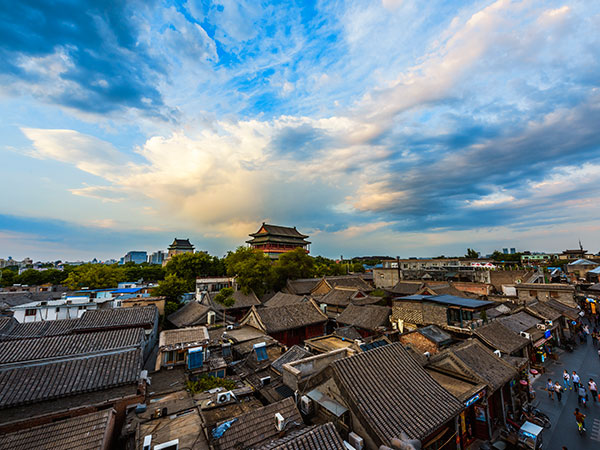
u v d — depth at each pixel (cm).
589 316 4416
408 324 2855
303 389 1393
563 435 1605
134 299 4466
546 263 9850
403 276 7762
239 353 2492
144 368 2591
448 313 2569
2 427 1294
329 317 3859
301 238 9900
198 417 1283
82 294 5044
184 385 1805
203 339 2275
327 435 915
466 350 1820
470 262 8038
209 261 6800
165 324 4406
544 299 4166
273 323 3269
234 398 1501
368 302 4269
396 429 1007
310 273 7200
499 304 3831
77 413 1423
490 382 1530
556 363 2703
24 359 1858
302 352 2123
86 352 1844
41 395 1471
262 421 1200
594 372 2478
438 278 6850
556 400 1998
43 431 1115
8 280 7894
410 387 1247
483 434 1505
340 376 1182
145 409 1405
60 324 2964
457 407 1203
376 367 1295
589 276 6122
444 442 1202
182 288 5178
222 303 4394
